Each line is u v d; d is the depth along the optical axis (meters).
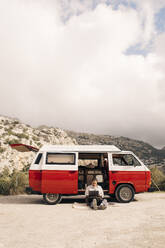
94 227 5.94
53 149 10.49
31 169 10.32
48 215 7.59
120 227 5.89
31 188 10.21
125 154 10.67
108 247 4.37
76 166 10.22
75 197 12.87
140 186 10.30
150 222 6.39
